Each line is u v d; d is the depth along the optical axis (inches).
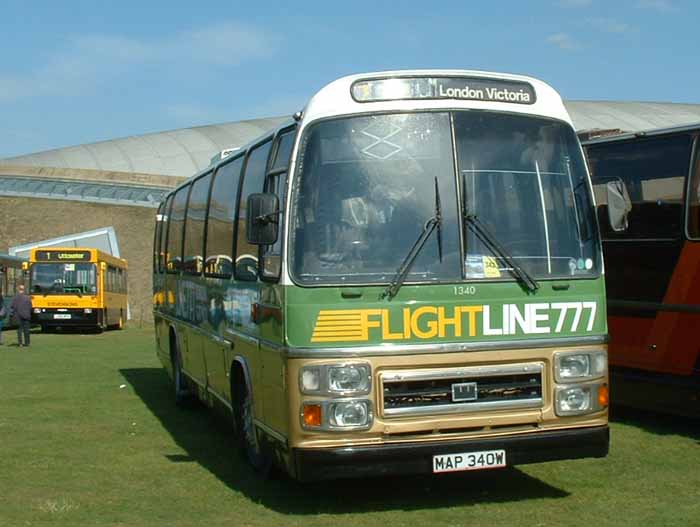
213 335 416.5
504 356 282.4
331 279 275.1
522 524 273.3
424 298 278.2
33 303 1449.3
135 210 2208.4
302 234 279.4
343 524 276.7
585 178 304.5
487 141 295.4
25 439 434.9
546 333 288.2
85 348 1071.6
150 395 603.8
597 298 295.6
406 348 274.8
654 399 440.8
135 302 2180.1
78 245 2078.0
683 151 427.2
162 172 2896.2
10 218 2196.1
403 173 287.4
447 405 277.1
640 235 445.4
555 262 293.1
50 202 2204.7
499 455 281.0
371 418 271.3
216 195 426.0
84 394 608.1
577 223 299.4
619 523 273.4
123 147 3065.9
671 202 430.6
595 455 291.4
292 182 283.9
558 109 308.0
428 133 292.0
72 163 2925.7
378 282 276.1
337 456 268.8
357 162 286.5
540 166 299.4
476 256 285.1
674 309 426.9
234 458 387.2
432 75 296.0
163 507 303.4
